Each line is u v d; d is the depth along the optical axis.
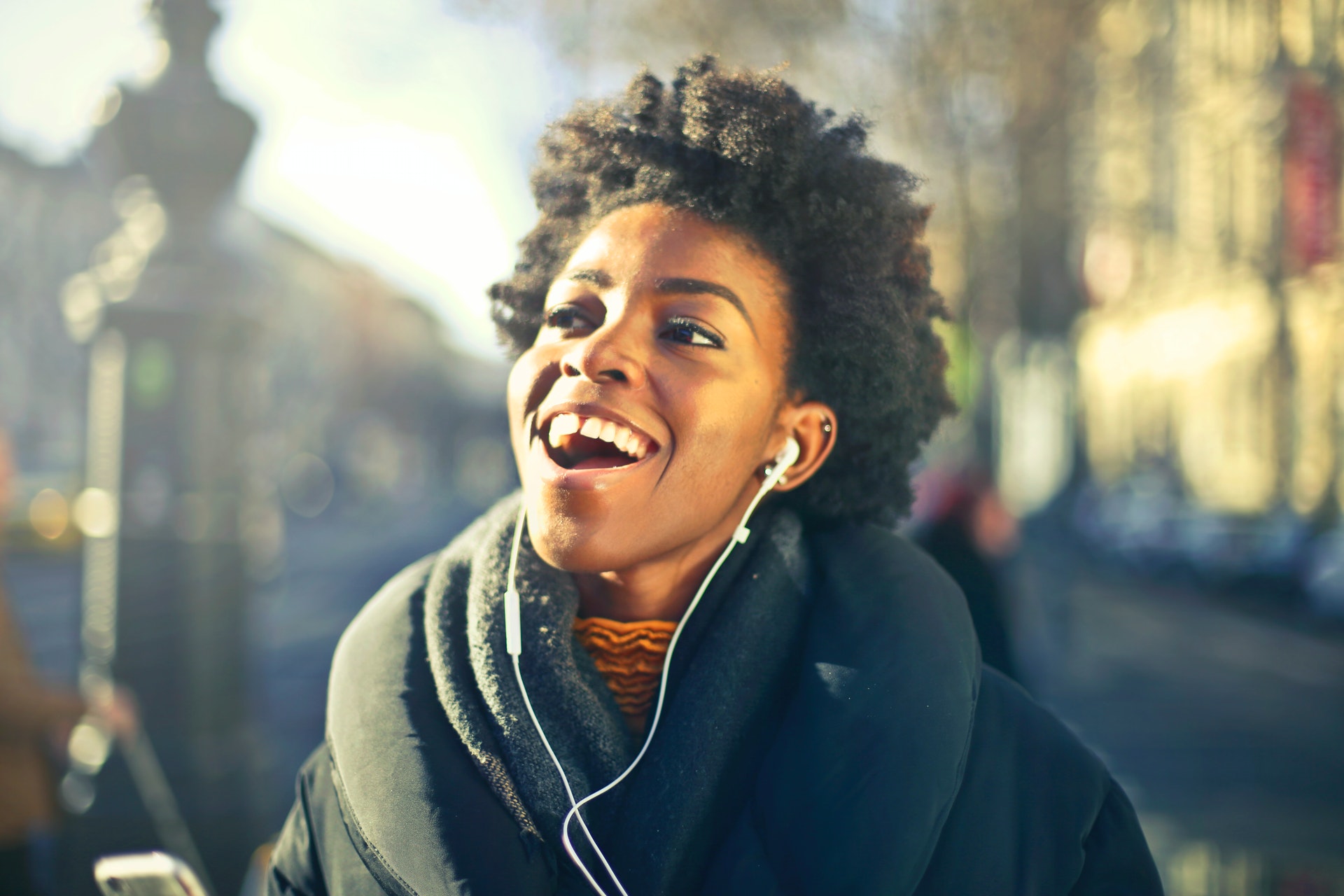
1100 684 9.91
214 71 3.63
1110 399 34.09
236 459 3.71
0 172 33.41
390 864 0.98
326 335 57.56
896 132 9.61
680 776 1.03
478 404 88.44
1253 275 17.53
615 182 1.20
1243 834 5.12
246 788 3.58
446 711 1.06
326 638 11.37
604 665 1.17
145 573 3.55
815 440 1.22
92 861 3.27
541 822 1.01
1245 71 13.56
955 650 1.07
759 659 1.10
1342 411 19.77
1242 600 18.39
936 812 0.97
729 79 1.18
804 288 1.19
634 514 1.06
